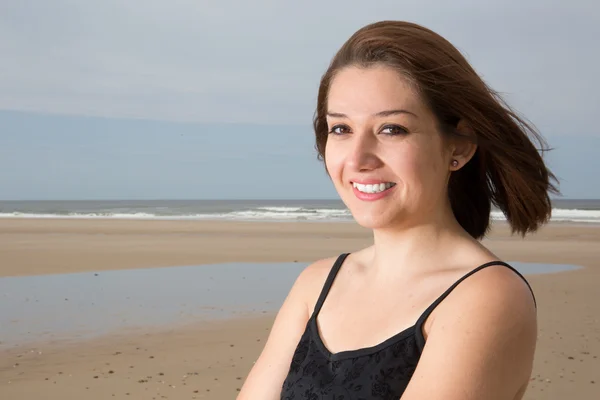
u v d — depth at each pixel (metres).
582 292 12.47
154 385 6.34
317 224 39.50
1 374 6.83
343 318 1.52
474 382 1.23
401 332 1.38
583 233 30.42
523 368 1.29
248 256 19.80
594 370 6.69
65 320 9.74
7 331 8.99
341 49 1.54
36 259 18.92
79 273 15.78
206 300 11.51
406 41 1.44
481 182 1.64
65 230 33.44
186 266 17.20
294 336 1.67
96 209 80.62
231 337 8.49
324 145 1.74
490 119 1.46
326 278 1.67
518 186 1.53
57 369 7.00
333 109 1.51
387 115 1.44
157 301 11.45
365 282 1.55
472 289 1.32
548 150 1.55
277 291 12.59
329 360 1.46
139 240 26.58
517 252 21.31
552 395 5.89
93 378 6.62
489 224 1.69
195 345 8.05
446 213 1.52
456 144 1.50
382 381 1.36
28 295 12.30
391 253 1.51
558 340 8.15
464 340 1.26
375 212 1.46
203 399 5.87
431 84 1.43
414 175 1.44
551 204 1.57
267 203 139.88
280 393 1.64
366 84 1.46
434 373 1.26
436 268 1.46
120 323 9.48
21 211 69.50
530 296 1.33
